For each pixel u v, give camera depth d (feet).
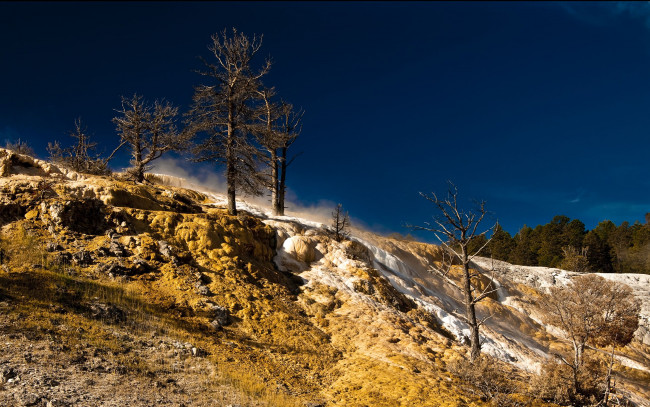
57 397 27.09
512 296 126.82
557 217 291.58
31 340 33.83
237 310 54.95
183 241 65.62
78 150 104.94
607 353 97.86
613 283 75.15
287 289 69.00
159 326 44.16
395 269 101.50
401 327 65.36
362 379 46.01
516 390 52.13
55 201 57.77
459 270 128.26
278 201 111.96
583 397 53.67
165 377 34.76
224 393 34.45
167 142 100.32
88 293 45.01
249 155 87.15
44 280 44.27
